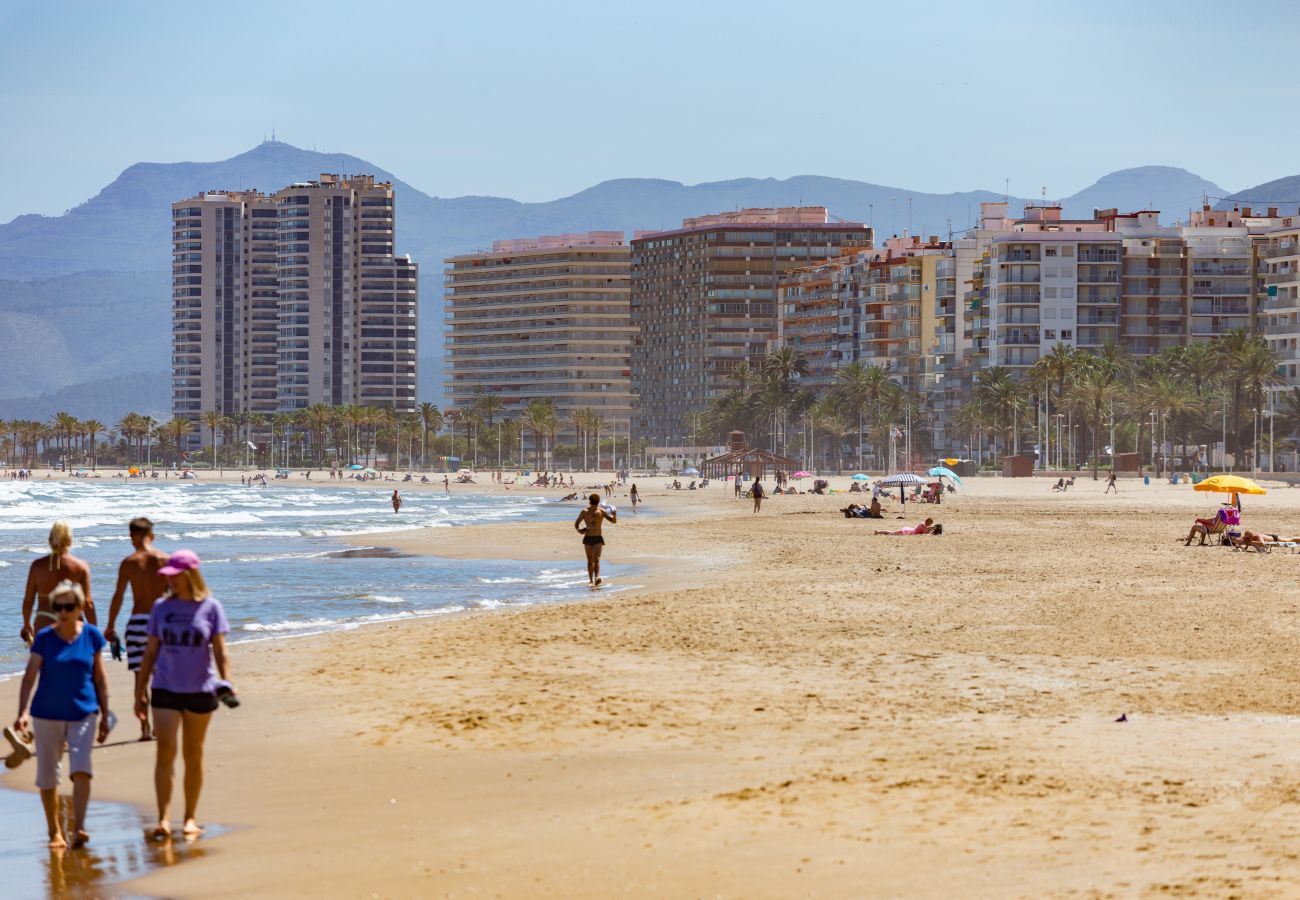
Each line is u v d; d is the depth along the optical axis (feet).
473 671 119.65
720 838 62.03
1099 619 148.15
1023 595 177.17
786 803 68.03
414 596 209.36
